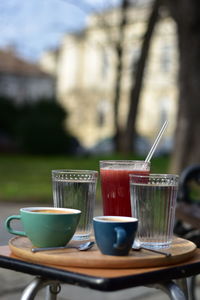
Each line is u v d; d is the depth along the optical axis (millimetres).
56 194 1466
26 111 24500
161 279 1210
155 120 30828
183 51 8836
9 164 15266
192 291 2266
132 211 1381
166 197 1354
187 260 1319
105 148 25031
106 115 32750
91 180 1475
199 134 8711
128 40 18906
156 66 29234
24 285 3486
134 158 16297
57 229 1316
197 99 8742
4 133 24109
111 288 1106
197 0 8602
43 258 1246
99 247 1271
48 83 35500
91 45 20672
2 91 34719
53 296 1553
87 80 33562
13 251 1339
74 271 1178
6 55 35688
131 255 1265
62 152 22234
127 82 29312
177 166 8797
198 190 6398
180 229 2582
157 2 15633
